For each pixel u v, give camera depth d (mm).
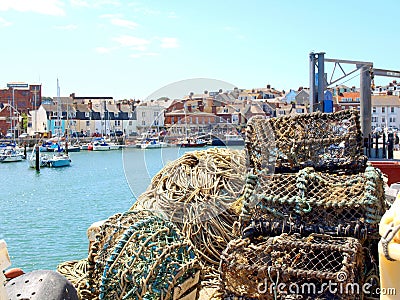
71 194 29438
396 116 93188
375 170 3574
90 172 46312
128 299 3023
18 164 58469
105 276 3115
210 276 4059
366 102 17781
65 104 103562
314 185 3434
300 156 3803
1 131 102562
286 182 3529
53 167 52750
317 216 3268
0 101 115000
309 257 3002
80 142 88875
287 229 3258
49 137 97250
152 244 3225
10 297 2584
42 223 19375
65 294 2723
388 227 2377
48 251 14148
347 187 3365
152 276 3068
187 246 3418
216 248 4414
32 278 2770
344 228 3172
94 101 108750
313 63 16750
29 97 116125
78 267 4090
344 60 17359
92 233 4324
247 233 3320
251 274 2924
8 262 2357
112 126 98375
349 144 3762
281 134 3910
